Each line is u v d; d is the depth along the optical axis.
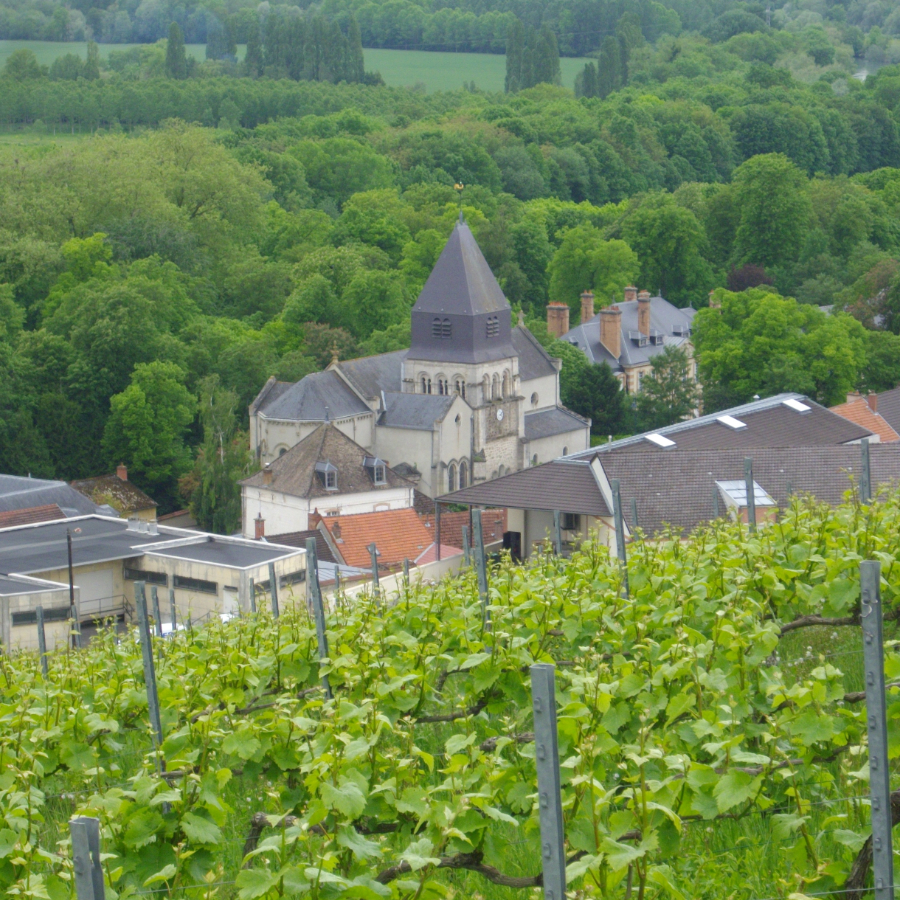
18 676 52.16
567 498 120.06
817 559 44.47
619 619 46.34
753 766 34.22
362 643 44.19
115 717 48.12
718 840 33.94
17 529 161.25
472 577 57.41
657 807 28.17
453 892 30.58
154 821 32.62
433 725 45.91
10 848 30.25
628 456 119.88
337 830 29.83
